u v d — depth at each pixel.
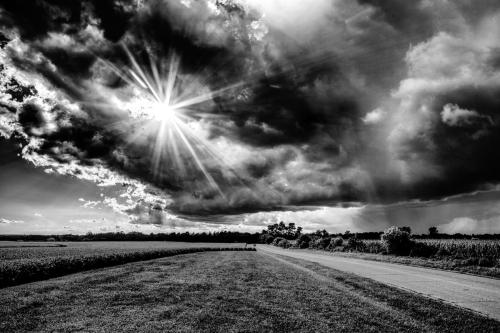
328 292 14.12
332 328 8.70
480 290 14.82
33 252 41.06
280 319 9.40
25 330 8.16
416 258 33.38
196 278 18.19
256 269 24.23
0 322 8.81
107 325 8.55
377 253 43.91
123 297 12.25
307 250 74.19
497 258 29.03
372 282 16.73
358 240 55.41
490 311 10.85
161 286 14.96
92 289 14.12
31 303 11.09
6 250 47.69
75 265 22.53
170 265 28.47
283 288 14.99
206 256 46.84
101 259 26.80
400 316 10.12
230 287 14.95
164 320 9.08
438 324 9.34
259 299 12.19
